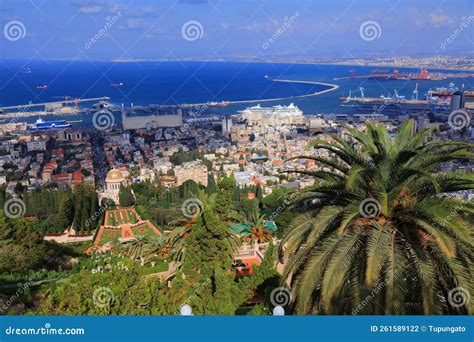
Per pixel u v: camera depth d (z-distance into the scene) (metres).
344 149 6.24
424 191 5.80
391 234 5.55
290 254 6.25
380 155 5.53
